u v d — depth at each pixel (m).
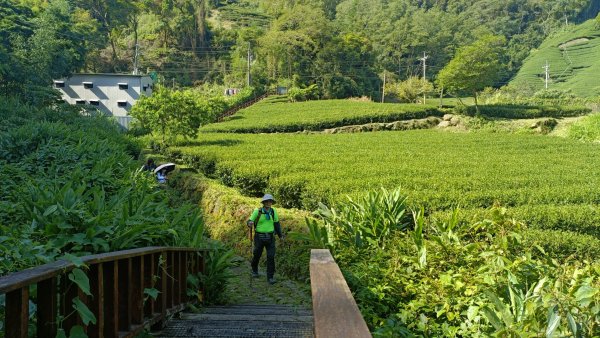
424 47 107.81
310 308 7.70
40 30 43.97
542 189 13.61
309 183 14.40
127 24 93.75
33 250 3.73
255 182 16.42
